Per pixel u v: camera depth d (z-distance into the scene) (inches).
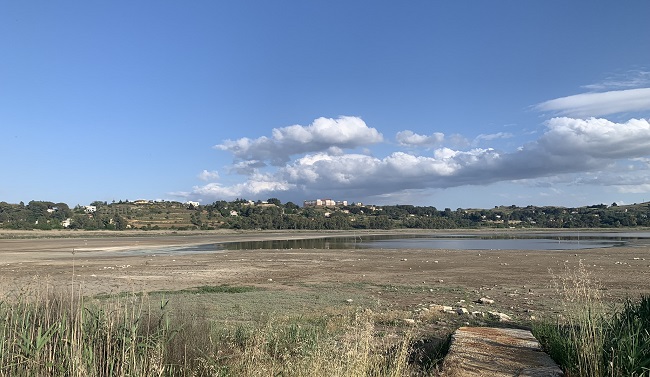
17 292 306.2
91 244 2566.4
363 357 210.4
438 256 1541.6
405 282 850.1
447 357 266.7
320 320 440.8
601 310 307.6
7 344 218.4
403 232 5403.5
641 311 301.3
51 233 3742.6
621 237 3260.3
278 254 1705.2
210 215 6141.7
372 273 1027.9
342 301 621.0
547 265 1158.3
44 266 1223.5
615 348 235.3
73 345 211.5
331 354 216.7
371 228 6382.9
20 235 3464.6
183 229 5004.9
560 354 261.0
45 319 243.1
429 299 636.7
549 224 6609.3
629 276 864.3
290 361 213.5
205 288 756.0
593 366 227.6
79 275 959.6
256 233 4810.5
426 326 430.0
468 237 3700.8
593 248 1931.6
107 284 807.7
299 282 866.1
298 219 5954.7
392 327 425.4
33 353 210.5
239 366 221.8
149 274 1015.6
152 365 206.1
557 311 510.9
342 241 3043.8
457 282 842.8
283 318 443.5
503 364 250.5
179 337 255.3
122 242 2815.0
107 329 228.8
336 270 1106.7
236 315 486.3
